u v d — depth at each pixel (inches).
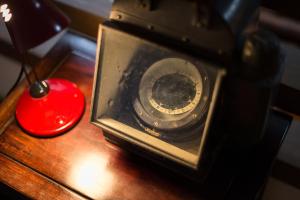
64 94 29.4
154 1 20.9
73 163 27.6
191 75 24.9
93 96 25.4
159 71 25.7
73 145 28.4
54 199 26.3
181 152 24.0
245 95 22.0
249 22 21.8
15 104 30.6
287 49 27.8
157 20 21.5
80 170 27.3
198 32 20.7
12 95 31.1
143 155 27.0
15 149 28.4
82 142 28.5
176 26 21.1
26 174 27.3
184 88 25.2
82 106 29.5
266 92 21.3
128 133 25.3
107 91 25.8
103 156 27.8
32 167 27.6
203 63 21.2
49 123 28.6
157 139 24.8
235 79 21.3
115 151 28.0
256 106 22.5
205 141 22.7
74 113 29.0
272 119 28.8
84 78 31.7
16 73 39.8
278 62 21.2
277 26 26.1
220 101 22.3
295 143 33.2
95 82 25.0
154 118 25.2
